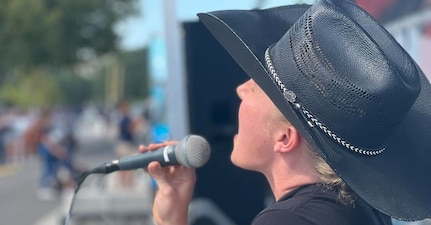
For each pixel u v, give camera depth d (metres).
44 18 32.56
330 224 1.66
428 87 1.99
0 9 32.62
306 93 1.69
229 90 4.84
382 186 1.73
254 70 1.76
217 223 4.68
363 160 1.73
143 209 8.26
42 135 15.49
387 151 1.82
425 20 3.68
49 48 32.84
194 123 4.83
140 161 2.09
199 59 4.79
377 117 1.68
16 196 14.79
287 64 1.72
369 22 1.84
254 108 1.83
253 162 1.85
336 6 1.76
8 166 23.08
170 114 4.57
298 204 1.69
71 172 15.16
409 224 3.19
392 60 1.76
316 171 1.75
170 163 2.01
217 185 4.84
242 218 4.86
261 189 4.87
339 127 1.69
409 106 1.75
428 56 3.72
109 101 62.62
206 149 1.99
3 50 32.88
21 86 49.62
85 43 33.59
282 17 1.95
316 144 1.67
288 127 1.76
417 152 1.87
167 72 4.58
